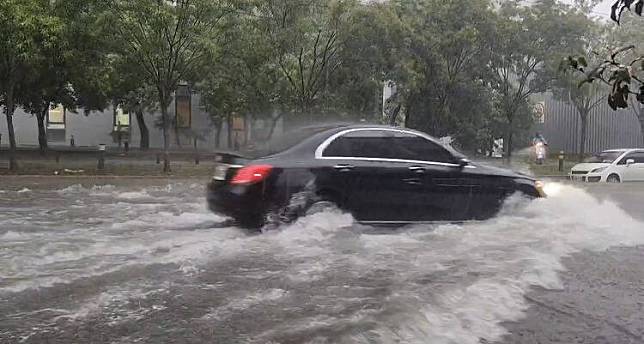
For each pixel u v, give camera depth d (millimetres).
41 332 4441
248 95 24469
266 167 8039
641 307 5297
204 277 5980
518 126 32344
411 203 8562
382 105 27516
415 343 4250
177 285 5691
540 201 9281
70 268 6203
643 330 4707
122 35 19625
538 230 8625
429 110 27750
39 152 30656
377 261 6688
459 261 6727
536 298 5496
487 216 9000
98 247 7191
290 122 23750
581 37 26453
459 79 26422
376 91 24406
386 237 7895
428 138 8852
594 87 26625
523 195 9180
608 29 26625
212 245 7289
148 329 4535
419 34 23938
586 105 32312
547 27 25969
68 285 5613
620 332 4652
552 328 4707
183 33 20109
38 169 20953
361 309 4992
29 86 22781
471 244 7617
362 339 4293
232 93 24672
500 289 5613
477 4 24625
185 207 11469
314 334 4402
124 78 23172
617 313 5121
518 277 6074
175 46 20734
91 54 20734
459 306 5098
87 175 19734
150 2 19016
